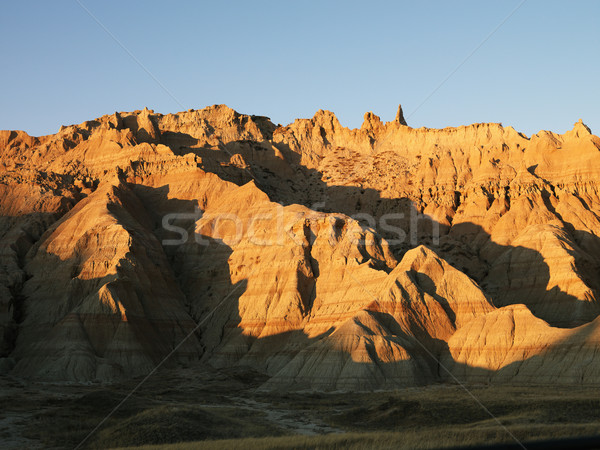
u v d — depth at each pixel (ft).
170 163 557.74
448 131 651.25
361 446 197.98
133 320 397.39
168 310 430.61
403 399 266.16
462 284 396.37
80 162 574.56
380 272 401.70
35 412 271.69
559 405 242.78
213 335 426.51
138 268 430.61
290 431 237.45
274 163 645.10
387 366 333.01
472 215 549.54
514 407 247.29
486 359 343.67
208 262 476.95
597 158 558.15
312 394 315.17
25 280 450.71
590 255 483.51
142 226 492.13
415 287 385.29
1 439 227.61
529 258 468.34
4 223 505.25
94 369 364.17
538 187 548.72
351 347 339.36
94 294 401.90
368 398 296.30
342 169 653.71
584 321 398.42
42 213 508.53
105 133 591.78
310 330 389.39
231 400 309.63
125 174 548.72
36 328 409.28
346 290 404.36
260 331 408.87
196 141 624.59
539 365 324.80
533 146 591.78
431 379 340.18
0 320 408.26
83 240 447.83
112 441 217.36
